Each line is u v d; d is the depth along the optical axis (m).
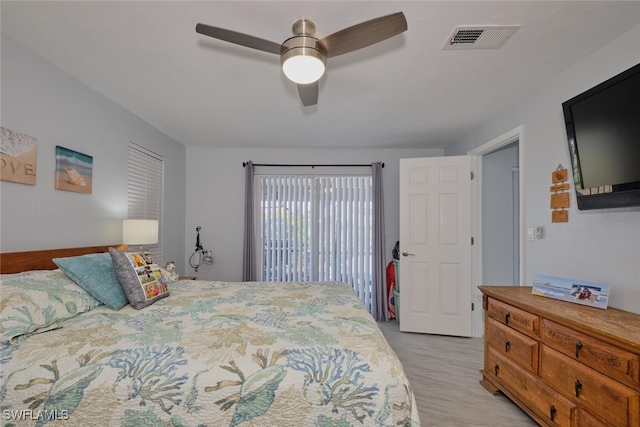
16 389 1.03
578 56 1.89
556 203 2.12
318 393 1.06
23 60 1.80
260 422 1.04
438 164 3.38
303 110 2.83
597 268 1.80
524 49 1.81
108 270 1.83
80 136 2.25
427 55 1.88
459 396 2.08
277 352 1.18
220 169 4.20
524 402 1.78
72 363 1.10
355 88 2.34
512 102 2.61
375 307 3.95
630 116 1.43
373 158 4.18
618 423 1.21
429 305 3.37
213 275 4.16
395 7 1.46
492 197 3.73
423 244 3.40
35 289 1.45
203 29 1.37
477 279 3.32
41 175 1.92
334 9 1.47
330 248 4.18
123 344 1.22
